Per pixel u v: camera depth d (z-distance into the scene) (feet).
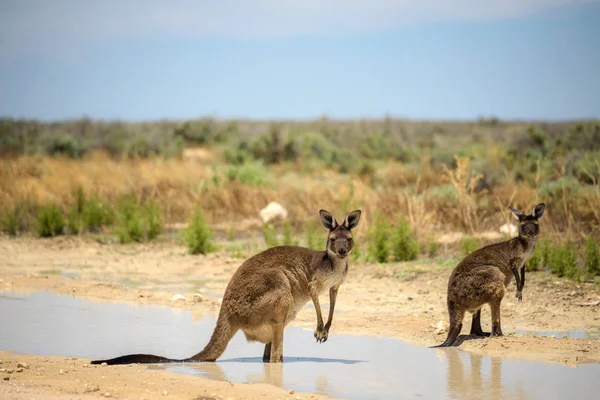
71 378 65.31
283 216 179.52
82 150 359.66
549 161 203.21
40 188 203.82
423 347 80.64
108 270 132.46
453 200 167.22
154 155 322.34
